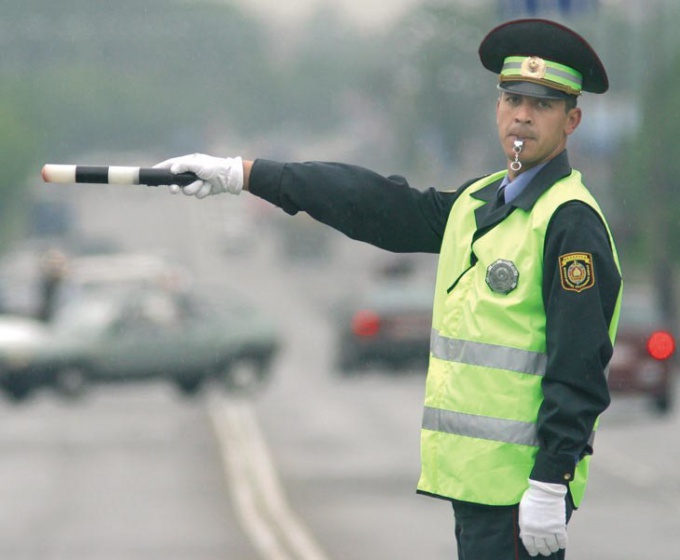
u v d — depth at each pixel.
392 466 43.97
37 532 33.06
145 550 30.72
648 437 51.50
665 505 36.25
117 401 68.88
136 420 59.03
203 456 46.94
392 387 72.69
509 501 11.25
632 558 29.20
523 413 11.25
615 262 11.37
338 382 76.81
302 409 62.12
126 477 42.31
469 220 11.89
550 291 11.24
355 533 32.81
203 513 35.81
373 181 12.43
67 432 54.69
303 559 29.67
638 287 107.38
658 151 99.75
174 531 33.22
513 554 11.35
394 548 30.86
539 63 11.72
